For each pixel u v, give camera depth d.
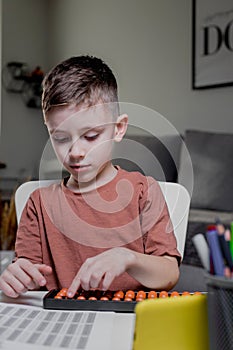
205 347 0.47
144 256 0.77
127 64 3.83
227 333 0.42
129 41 3.81
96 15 4.07
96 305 0.61
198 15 3.32
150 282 0.77
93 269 0.67
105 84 0.82
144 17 3.70
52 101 0.76
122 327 0.54
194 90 3.36
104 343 0.48
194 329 0.47
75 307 0.62
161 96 3.59
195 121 3.36
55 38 4.44
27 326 0.54
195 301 0.47
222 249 0.44
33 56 4.38
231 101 3.13
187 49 3.41
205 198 2.67
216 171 2.69
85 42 4.17
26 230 0.95
